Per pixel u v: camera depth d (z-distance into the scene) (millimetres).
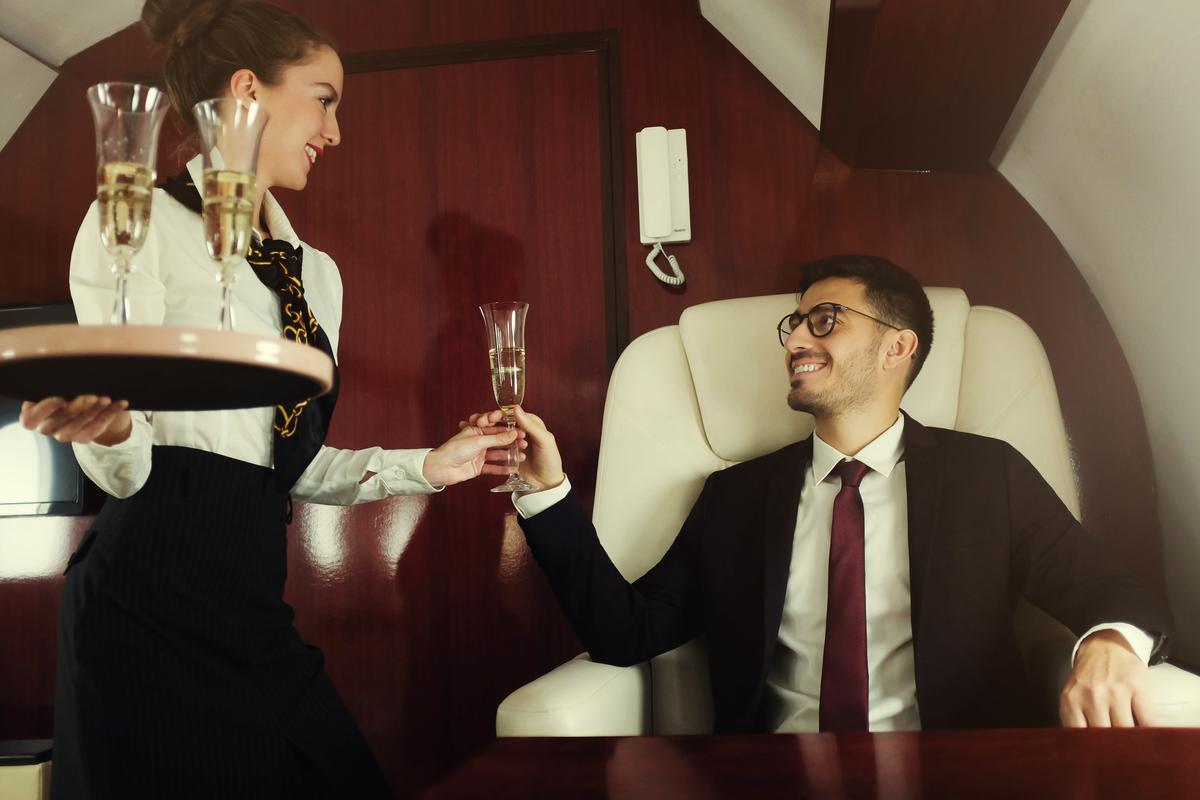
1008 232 2145
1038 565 1408
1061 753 760
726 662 1461
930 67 1777
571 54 2354
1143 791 652
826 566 1479
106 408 940
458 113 2367
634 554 1681
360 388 2293
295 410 1340
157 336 782
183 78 1439
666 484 1717
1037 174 2033
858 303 1557
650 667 1569
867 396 1530
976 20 1653
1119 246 1892
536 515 1479
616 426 1769
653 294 2238
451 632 2207
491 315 1536
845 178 2223
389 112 2389
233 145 968
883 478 1514
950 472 1478
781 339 1682
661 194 2209
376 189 2361
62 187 2445
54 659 2295
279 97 1438
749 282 2215
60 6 2311
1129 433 2023
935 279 2150
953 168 2176
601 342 2238
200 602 1196
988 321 1716
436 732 2182
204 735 1171
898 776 712
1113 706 1072
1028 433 1622
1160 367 1881
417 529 2248
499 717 1220
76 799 1122
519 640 2184
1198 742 780
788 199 2236
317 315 1584
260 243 1398
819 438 1582
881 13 1632
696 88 2307
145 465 1138
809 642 1446
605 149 2307
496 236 2307
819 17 1876
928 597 1375
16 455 2334
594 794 701
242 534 1253
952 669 1338
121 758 1117
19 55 2371
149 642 1154
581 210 2289
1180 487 1888
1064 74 1744
